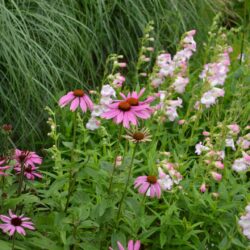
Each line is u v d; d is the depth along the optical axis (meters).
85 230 2.00
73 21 2.95
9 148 2.54
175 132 2.73
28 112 2.63
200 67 3.13
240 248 2.01
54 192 1.93
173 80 2.60
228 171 2.15
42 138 2.65
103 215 1.81
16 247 1.77
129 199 1.83
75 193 1.87
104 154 2.32
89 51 2.93
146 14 3.21
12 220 1.70
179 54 2.74
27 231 1.86
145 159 2.42
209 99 2.47
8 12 2.66
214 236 2.08
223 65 2.67
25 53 2.63
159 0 3.26
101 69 3.08
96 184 2.04
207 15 3.65
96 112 2.31
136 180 1.81
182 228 2.03
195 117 2.43
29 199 1.86
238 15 3.82
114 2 3.11
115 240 1.81
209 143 2.10
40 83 2.57
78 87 2.86
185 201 2.03
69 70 2.86
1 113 2.59
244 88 2.67
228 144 2.24
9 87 2.62
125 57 3.19
